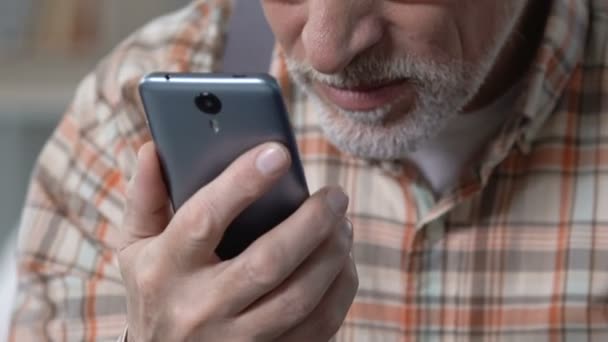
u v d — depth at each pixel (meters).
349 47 0.96
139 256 0.92
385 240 1.15
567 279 1.12
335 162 1.18
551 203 1.13
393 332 1.15
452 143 1.14
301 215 0.88
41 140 2.18
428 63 0.99
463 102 1.05
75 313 1.20
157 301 0.92
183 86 0.85
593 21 1.19
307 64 1.01
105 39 2.11
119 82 1.25
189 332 0.91
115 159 1.23
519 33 1.12
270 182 0.87
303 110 1.19
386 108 1.00
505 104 1.14
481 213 1.14
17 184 2.21
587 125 1.14
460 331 1.14
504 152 1.12
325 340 0.95
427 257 1.14
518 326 1.13
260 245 0.89
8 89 2.07
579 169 1.14
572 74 1.15
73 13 2.10
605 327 1.12
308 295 0.91
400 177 1.14
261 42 1.20
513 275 1.13
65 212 1.25
